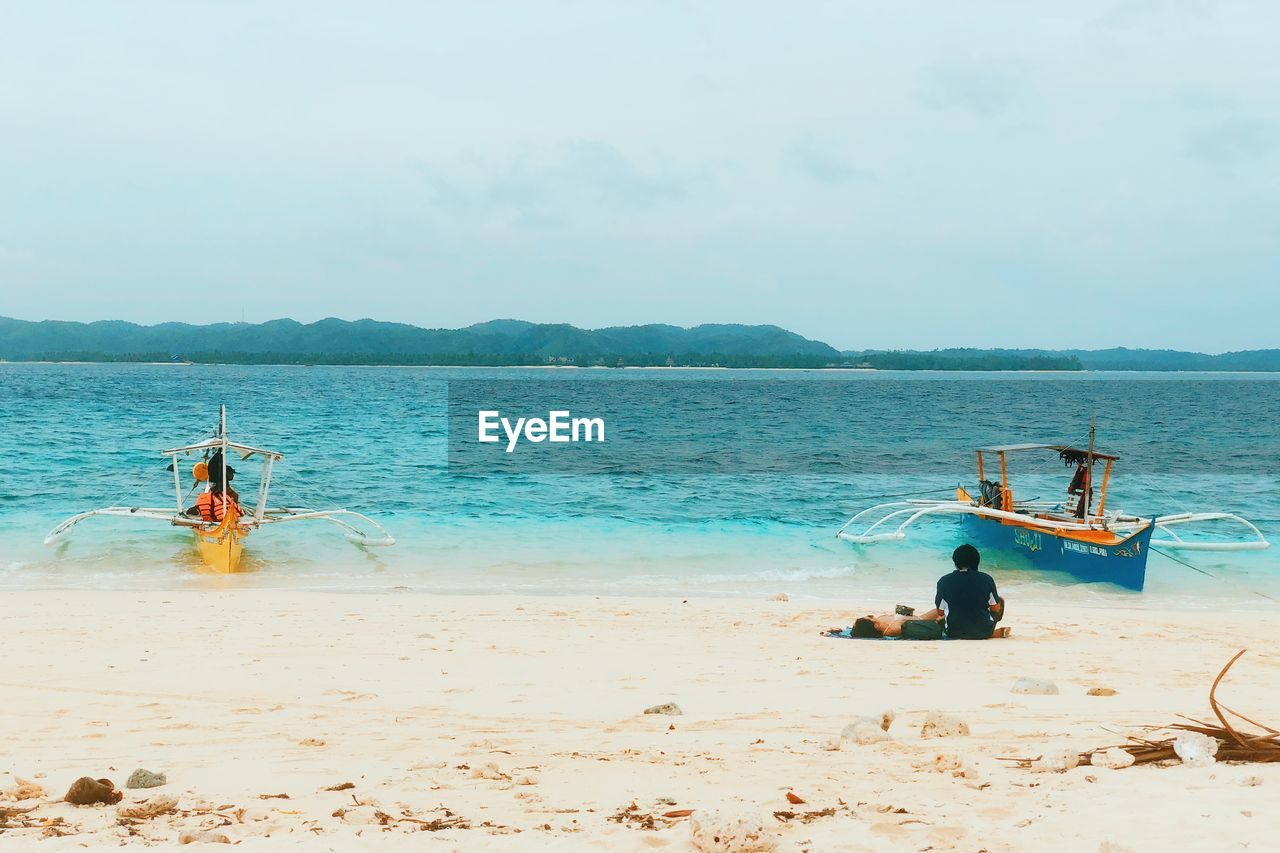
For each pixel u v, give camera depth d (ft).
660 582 50.39
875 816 12.19
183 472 95.91
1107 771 14.21
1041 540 56.80
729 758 16.74
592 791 14.35
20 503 75.66
